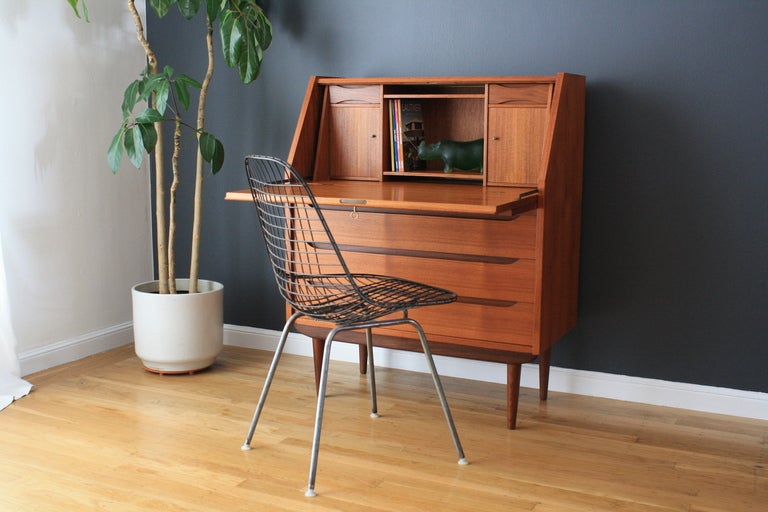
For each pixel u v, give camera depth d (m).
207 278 3.78
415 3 3.20
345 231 2.92
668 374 2.99
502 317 2.73
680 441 2.67
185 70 3.69
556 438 2.69
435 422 2.82
